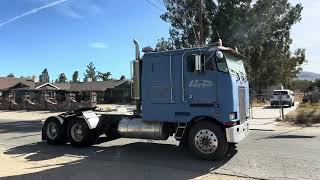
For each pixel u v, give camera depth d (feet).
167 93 37.01
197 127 35.29
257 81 192.03
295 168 31.48
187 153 38.83
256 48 174.70
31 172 31.76
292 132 56.54
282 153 38.11
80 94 205.98
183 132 36.42
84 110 46.85
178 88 36.45
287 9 184.24
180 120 36.37
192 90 35.73
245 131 37.63
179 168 32.27
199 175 29.78
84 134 43.60
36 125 76.48
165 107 37.17
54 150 42.91
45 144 47.73
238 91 36.09
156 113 37.65
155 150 41.04
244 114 37.65
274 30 185.16
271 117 82.07
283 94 126.00
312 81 311.06
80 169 32.55
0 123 83.82
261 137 50.39
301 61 235.20
